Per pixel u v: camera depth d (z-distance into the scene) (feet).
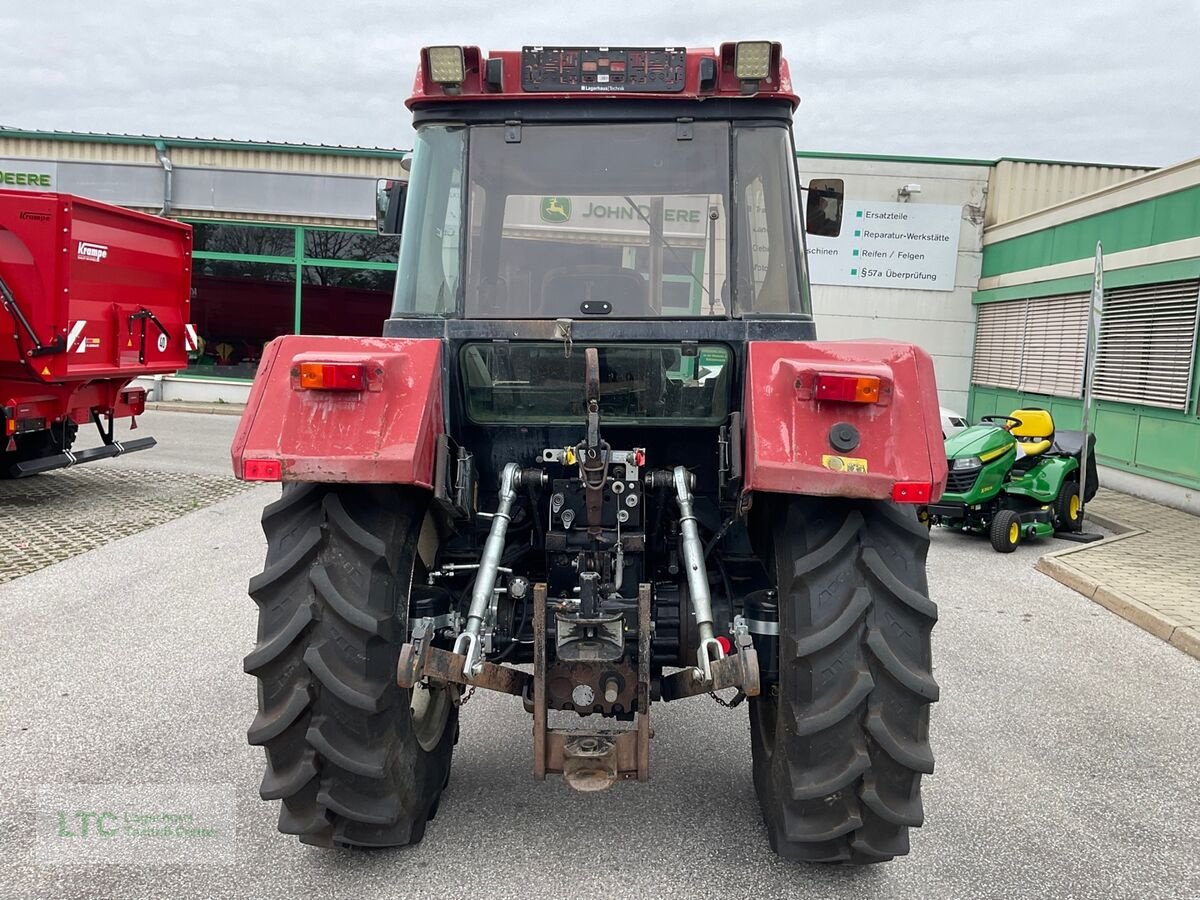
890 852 8.94
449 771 11.33
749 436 8.51
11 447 25.48
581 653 8.93
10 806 10.66
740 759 12.37
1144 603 19.83
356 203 55.16
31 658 15.52
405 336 10.27
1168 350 34.09
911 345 8.81
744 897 9.13
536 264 10.32
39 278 24.29
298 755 8.86
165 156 54.29
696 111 10.19
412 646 8.47
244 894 9.05
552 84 10.11
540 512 10.44
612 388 10.38
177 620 17.71
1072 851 10.16
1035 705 14.65
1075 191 52.75
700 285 10.23
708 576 10.85
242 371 57.11
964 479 26.68
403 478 8.24
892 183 53.31
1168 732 13.65
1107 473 38.04
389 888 9.20
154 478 32.89
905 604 8.59
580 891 9.19
